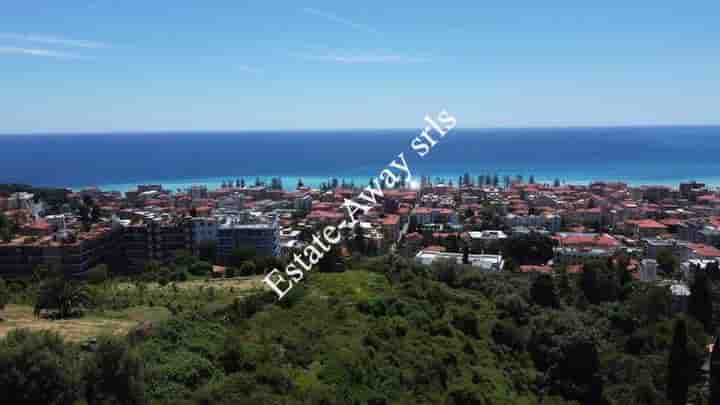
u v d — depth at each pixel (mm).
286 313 72875
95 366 42469
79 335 62844
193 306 82188
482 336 87562
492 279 127562
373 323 73750
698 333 101250
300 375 53000
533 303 112688
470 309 97312
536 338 88188
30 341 41812
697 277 113438
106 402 41031
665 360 90812
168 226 163750
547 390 77438
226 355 52094
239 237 160875
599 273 129625
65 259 138375
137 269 147375
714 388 82062
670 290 117938
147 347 52281
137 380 43812
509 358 83875
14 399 38969
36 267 130375
